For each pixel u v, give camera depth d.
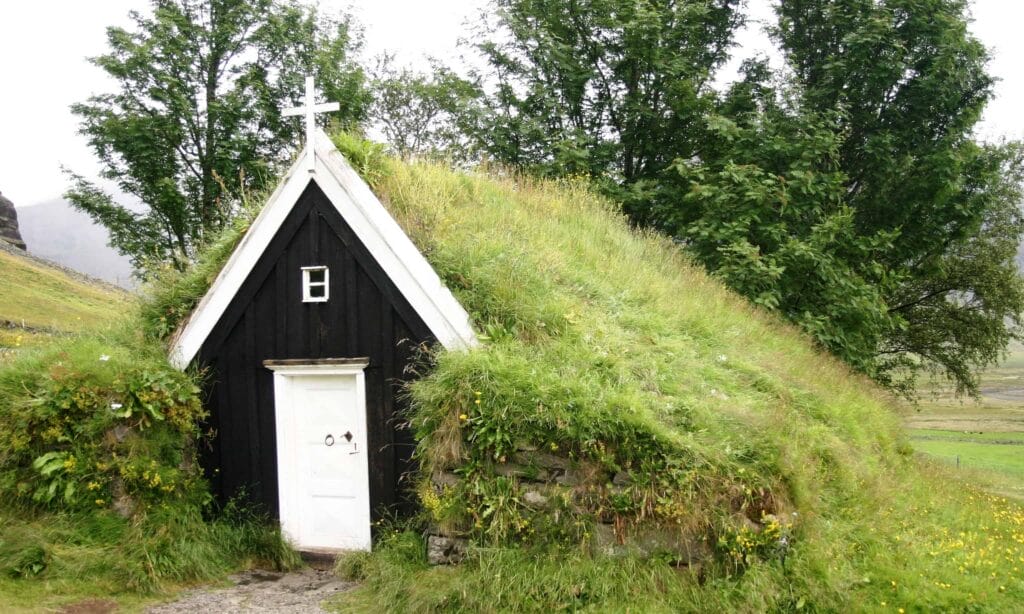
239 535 7.26
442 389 6.32
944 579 6.34
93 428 6.76
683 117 16.98
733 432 6.39
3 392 6.84
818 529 6.32
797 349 11.08
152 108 18.59
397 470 7.03
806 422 8.09
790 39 18.33
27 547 6.34
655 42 16.78
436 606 5.82
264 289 7.54
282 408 7.43
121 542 6.58
